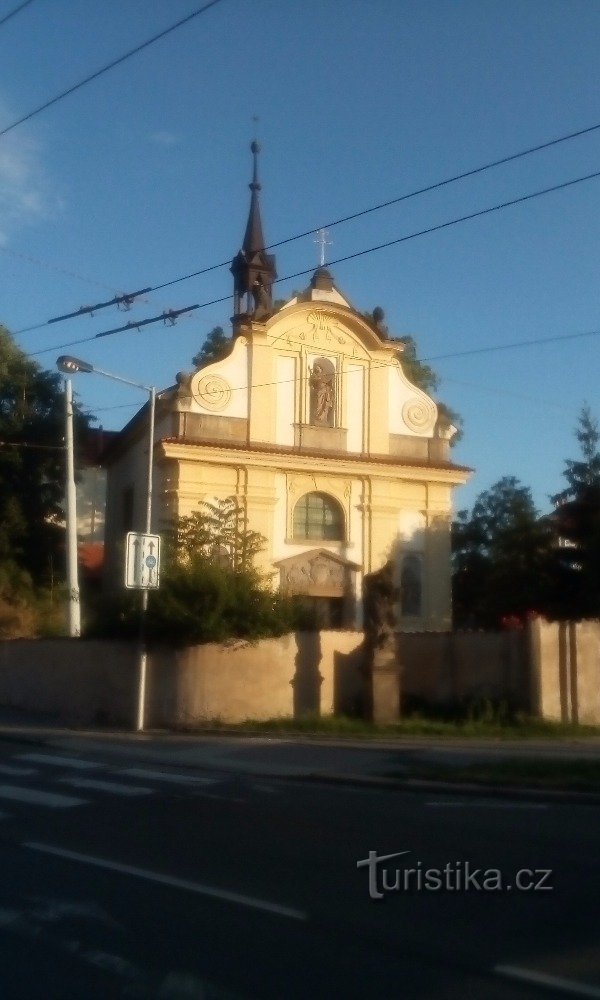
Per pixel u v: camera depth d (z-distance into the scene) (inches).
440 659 958.4
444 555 1531.7
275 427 1472.7
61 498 1592.0
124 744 863.1
